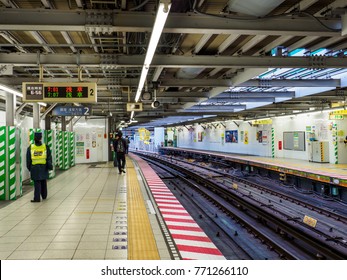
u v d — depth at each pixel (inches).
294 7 197.9
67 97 271.6
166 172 861.8
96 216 265.0
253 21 195.2
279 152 844.0
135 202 322.0
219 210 412.2
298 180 562.9
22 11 185.0
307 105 645.9
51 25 186.4
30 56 266.2
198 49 267.7
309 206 412.5
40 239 207.6
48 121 548.7
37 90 269.9
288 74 430.9
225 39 255.1
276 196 490.6
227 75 384.2
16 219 256.8
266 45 273.7
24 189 405.1
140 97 416.2
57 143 637.3
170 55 266.8
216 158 1027.3
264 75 426.3
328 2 193.6
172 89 501.7
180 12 202.7
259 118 860.0
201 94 496.1
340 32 199.0
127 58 271.3
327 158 652.1
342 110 559.2
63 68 332.8
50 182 464.4
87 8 196.7
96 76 387.9
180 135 1876.2
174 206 325.4
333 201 456.1
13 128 335.6
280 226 315.3
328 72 412.8
